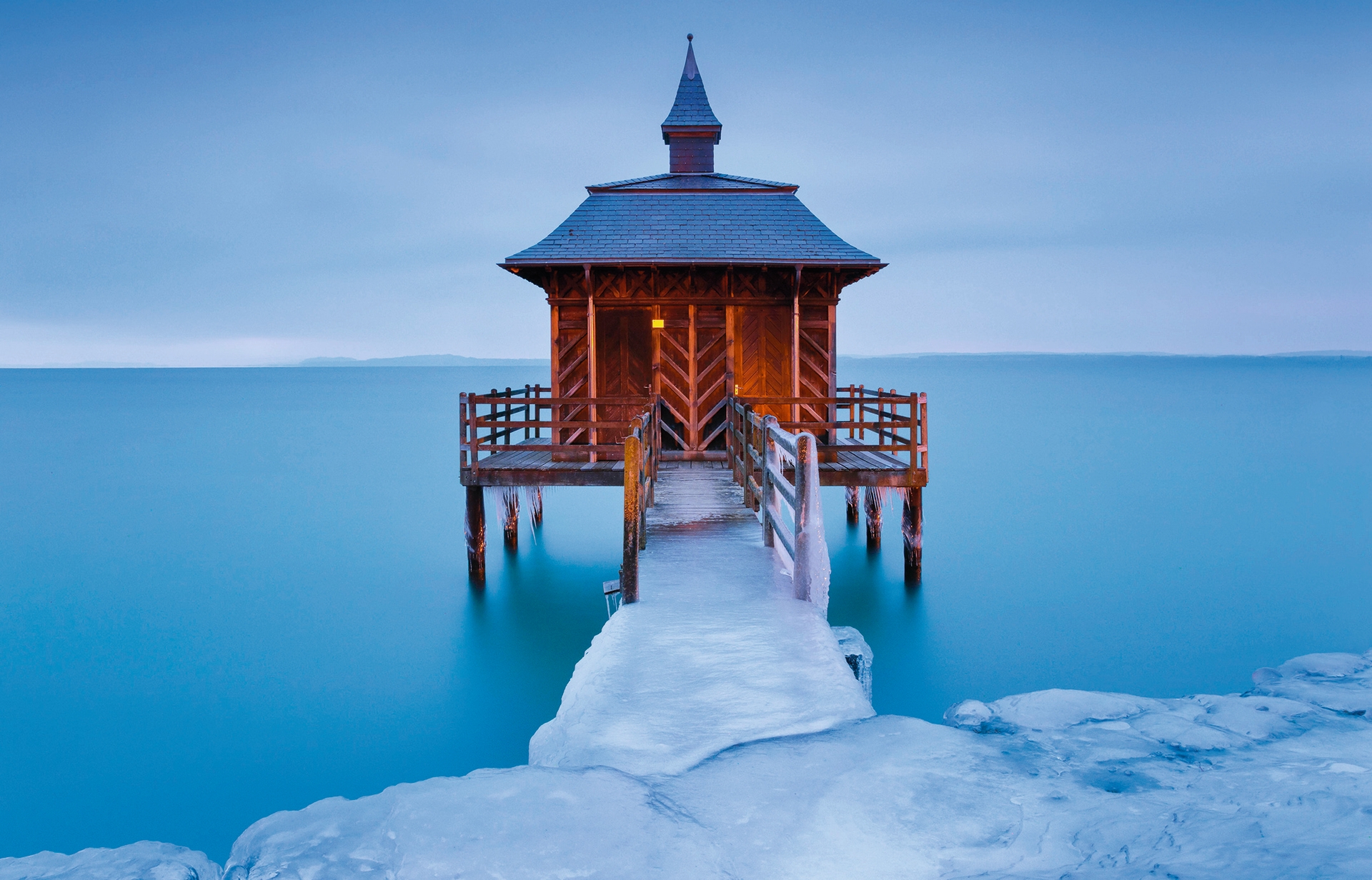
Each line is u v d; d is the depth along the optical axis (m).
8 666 13.02
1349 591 16.47
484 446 13.71
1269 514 24.28
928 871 2.57
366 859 2.64
